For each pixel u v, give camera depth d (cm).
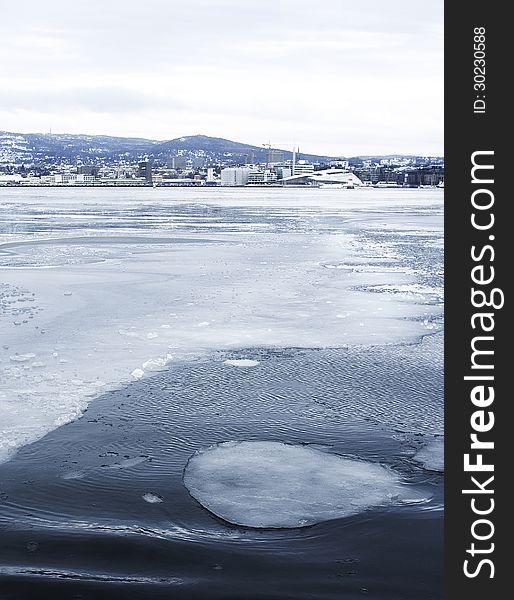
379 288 2125
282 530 734
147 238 3747
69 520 745
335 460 903
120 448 931
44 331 1509
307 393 1152
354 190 19738
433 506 787
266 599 614
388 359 1345
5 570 650
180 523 744
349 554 689
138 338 1466
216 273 2408
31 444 936
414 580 648
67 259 2786
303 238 3831
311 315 1712
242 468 876
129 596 614
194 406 1089
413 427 1014
